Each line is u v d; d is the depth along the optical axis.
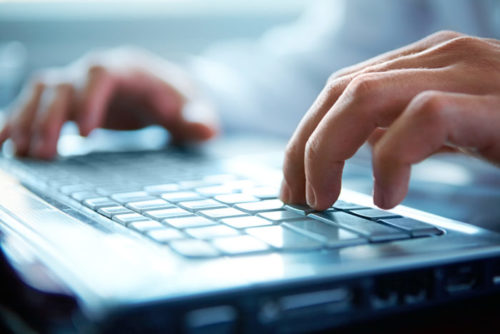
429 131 0.32
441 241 0.32
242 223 0.35
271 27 1.54
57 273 0.26
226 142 0.85
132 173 0.58
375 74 0.36
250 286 0.24
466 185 0.54
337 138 0.36
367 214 0.37
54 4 1.32
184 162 0.65
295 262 0.27
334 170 0.37
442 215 0.40
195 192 0.46
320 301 0.25
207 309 0.23
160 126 0.88
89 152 0.74
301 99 1.06
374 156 0.34
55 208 0.41
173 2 1.43
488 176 0.59
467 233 0.33
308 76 1.08
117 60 0.89
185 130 0.83
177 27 1.44
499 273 0.30
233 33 1.50
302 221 0.36
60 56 1.32
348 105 0.36
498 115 0.34
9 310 0.29
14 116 0.74
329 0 1.20
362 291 0.26
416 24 1.07
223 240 0.30
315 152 0.37
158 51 1.42
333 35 1.09
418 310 0.28
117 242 0.30
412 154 0.32
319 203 0.37
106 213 0.38
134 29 1.40
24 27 1.29
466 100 0.33
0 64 1.22
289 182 0.41
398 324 0.28
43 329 0.27
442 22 1.01
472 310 0.30
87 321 0.23
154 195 0.45
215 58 1.17
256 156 0.70
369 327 0.27
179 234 0.32
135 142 0.84
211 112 0.89
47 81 0.78
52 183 0.52
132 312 0.22
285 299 0.25
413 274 0.28
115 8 1.38
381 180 0.33
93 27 1.36
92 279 0.24
